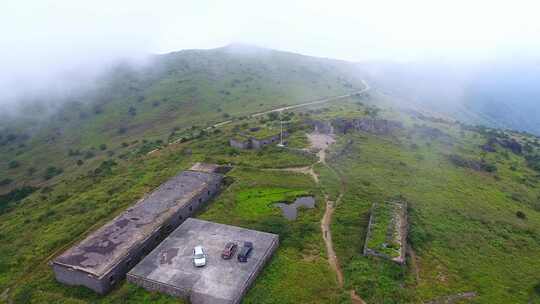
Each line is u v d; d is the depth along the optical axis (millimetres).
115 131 164500
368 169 75312
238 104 168500
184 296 35875
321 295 36812
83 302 36656
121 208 57000
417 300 37438
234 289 35969
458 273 43594
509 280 43344
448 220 56875
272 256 43562
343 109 131250
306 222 51938
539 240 54719
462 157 93188
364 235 48875
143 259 40688
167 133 139375
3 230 55375
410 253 46469
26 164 143250
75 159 139000
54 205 63469
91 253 41062
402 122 118938
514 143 115938
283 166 73750
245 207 56500
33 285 39906
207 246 43281
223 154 81500
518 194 75062
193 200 55156
